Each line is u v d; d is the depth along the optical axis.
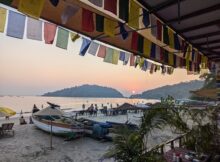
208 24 3.33
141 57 4.25
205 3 2.67
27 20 2.39
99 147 10.34
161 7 2.70
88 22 2.32
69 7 2.09
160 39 3.15
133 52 3.95
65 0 2.11
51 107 11.69
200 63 5.23
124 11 2.33
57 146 10.56
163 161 3.85
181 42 3.98
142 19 2.65
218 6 2.73
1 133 12.70
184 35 3.91
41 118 14.70
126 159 3.46
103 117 22.73
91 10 2.31
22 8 1.59
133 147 3.50
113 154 3.58
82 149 10.00
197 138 4.99
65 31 2.81
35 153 9.34
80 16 2.44
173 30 3.58
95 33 3.00
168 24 3.27
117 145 3.60
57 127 12.52
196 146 4.91
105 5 2.12
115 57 3.72
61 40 2.78
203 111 5.29
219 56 5.68
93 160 8.33
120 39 3.32
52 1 1.89
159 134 7.92
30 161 8.27
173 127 4.27
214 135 5.30
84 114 24.92
